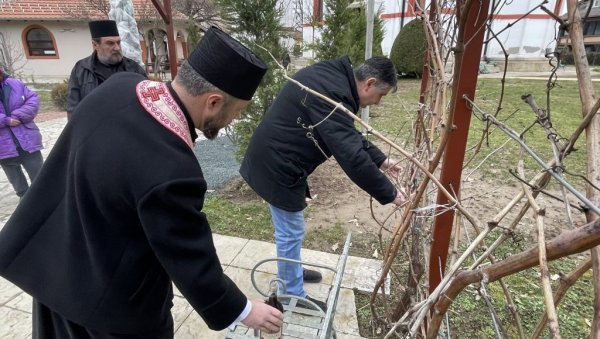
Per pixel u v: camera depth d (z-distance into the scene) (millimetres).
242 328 2105
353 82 2031
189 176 1019
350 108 1980
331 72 1974
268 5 4176
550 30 14609
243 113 4406
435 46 1731
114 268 1087
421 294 1750
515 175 962
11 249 1149
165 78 17062
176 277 1044
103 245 1068
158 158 992
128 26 5969
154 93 1084
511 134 999
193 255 1047
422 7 1953
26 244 1151
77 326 1240
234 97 1139
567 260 2971
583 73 866
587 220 763
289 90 2043
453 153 1423
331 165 5477
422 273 1955
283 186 2088
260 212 3912
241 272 2838
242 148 4527
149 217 981
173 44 5078
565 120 7508
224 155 6156
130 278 1115
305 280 2701
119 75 1188
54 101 10742
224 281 1157
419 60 13125
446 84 1659
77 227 1089
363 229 3551
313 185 4730
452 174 1450
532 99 1006
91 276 1100
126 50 5992
